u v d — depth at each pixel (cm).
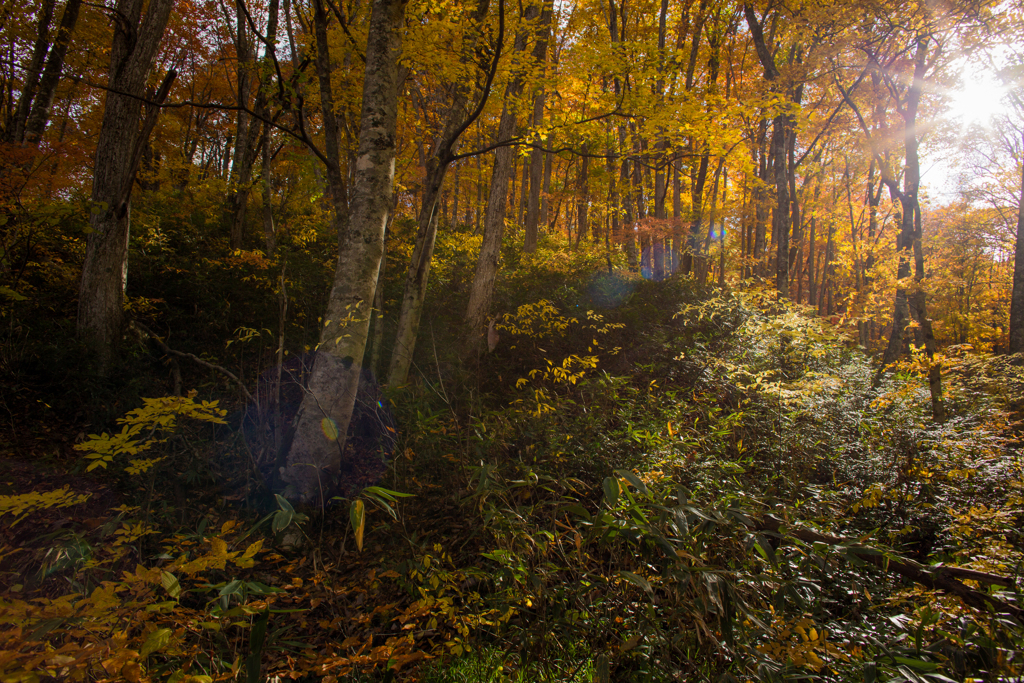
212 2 921
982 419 502
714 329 836
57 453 436
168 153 1362
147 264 697
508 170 796
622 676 215
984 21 776
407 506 404
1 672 121
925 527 350
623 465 395
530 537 236
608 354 729
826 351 867
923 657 195
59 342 526
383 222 474
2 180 523
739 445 450
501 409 523
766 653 182
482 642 269
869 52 896
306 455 425
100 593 138
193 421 515
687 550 175
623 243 1279
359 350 455
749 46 1670
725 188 1697
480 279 775
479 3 591
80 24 810
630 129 632
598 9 1362
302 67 571
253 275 705
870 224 1775
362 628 295
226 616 155
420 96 816
